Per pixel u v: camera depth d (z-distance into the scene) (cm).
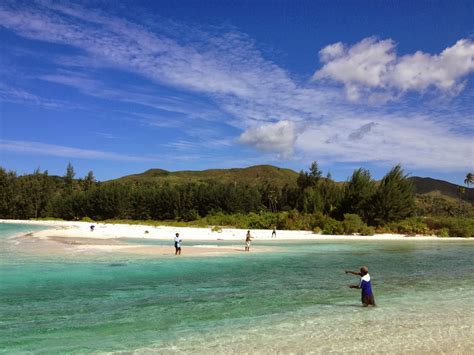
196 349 1141
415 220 8150
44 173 15350
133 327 1358
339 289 2075
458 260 3534
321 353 1109
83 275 2348
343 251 4266
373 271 2812
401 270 2870
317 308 1650
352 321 1445
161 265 2833
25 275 2302
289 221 8194
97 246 4016
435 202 17412
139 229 7644
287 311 1595
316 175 12988
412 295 1958
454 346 1166
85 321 1427
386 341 1211
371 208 8081
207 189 11994
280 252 3988
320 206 8975
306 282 2280
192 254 3541
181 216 11838
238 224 8862
